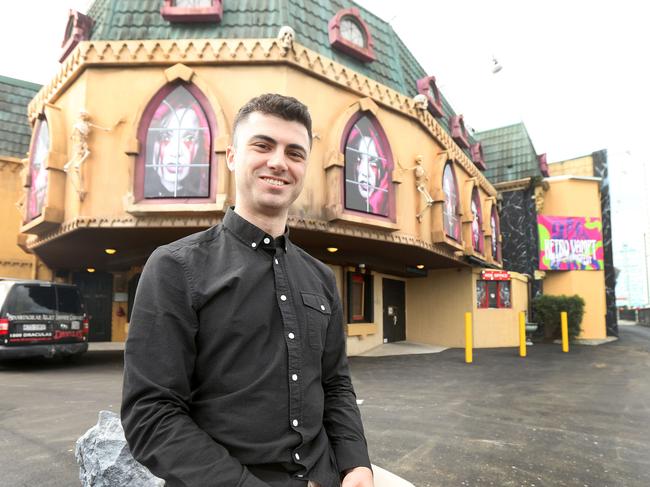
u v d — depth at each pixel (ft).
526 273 63.52
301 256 5.25
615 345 53.72
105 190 27.07
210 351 3.93
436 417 17.30
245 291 4.16
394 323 51.01
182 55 27.40
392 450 13.20
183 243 4.30
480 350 46.39
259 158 4.58
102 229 27.55
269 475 3.83
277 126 4.62
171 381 3.67
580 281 62.28
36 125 34.50
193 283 4.00
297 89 28.07
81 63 27.76
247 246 4.46
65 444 12.98
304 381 4.24
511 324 52.08
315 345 4.52
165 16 28.32
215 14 28.12
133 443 3.54
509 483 10.85
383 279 48.91
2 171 48.21
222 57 27.37
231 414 3.84
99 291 48.91
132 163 26.61
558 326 57.82
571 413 18.24
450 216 41.60
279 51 27.37
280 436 3.95
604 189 70.03
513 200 66.13
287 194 4.65
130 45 27.66
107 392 20.76
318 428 4.32
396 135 34.86
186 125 27.09
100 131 27.58
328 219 28.68
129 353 3.76
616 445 14.01
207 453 3.46
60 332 29.07
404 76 39.55
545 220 63.16
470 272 50.16
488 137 71.92
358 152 31.01
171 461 3.37
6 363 31.78
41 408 17.46
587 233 63.52
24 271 48.44
